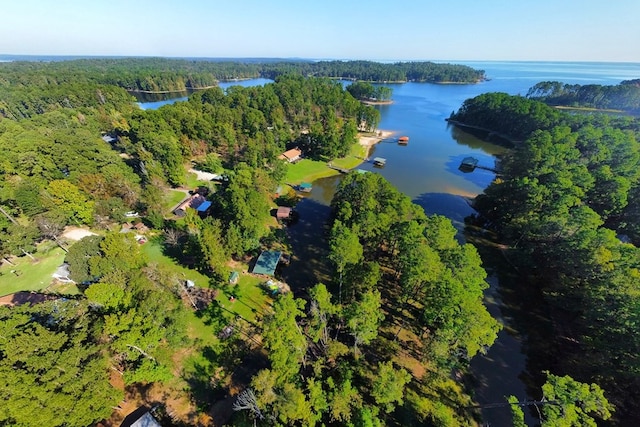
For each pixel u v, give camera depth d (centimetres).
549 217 6247
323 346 4500
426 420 3916
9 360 2783
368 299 4131
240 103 16512
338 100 18425
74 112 13788
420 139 16500
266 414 3469
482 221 8731
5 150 7762
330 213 8844
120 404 3884
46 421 2828
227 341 4847
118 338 3616
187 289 5709
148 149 9844
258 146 11381
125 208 7431
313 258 6944
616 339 4084
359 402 3772
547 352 4941
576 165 8744
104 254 5169
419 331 5088
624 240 7300
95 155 8694
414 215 6544
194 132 12000
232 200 6800
